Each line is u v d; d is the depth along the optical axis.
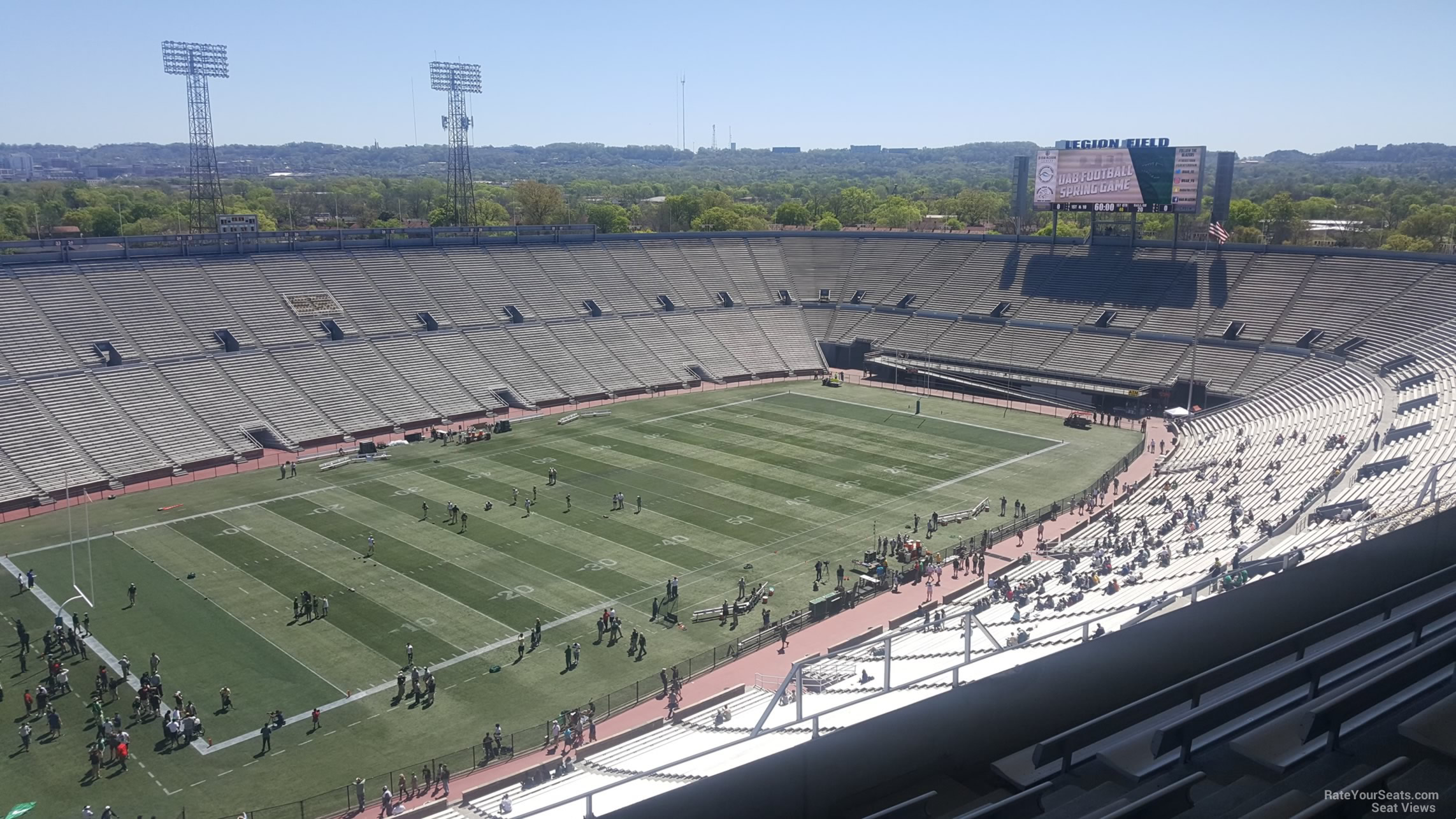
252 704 47.12
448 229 122.94
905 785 10.31
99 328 91.94
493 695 48.38
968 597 57.94
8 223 199.38
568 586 60.53
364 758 43.16
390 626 54.97
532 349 112.19
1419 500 45.25
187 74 119.38
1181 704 11.45
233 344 96.94
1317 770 9.35
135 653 51.59
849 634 55.03
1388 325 98.12
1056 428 99.50
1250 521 60.25
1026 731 11.17
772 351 126.62
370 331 105.75
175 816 38.97
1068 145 121.94
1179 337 110.50
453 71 137.38
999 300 125.94
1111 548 62.78
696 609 57.66
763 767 9.38
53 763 42.34
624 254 132.75
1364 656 12.20
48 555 64.31
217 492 77.25
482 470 82.94
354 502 74.75
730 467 84.56
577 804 22.91
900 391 116.31
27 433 79.69
